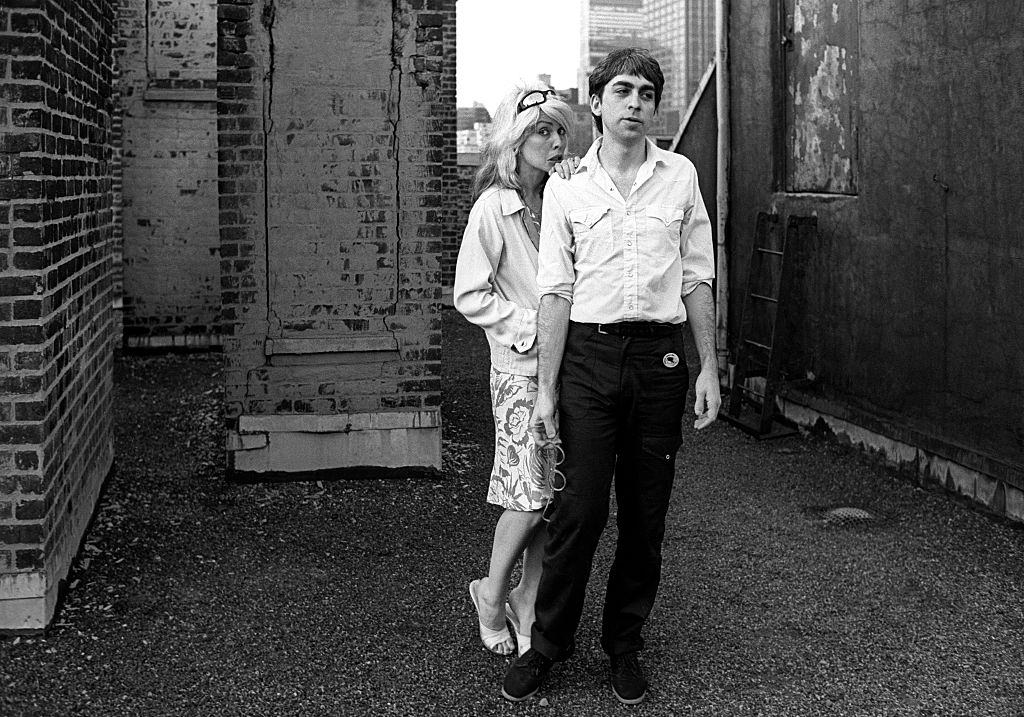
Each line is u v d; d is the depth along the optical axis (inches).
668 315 121.9
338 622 156.6
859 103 255.9
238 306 228.2
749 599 167.3
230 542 193.5
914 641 151.0
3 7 140.0
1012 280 201.6
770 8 301.1
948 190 220.7
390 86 228.8
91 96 192.7
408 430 236.5
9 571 146.6
